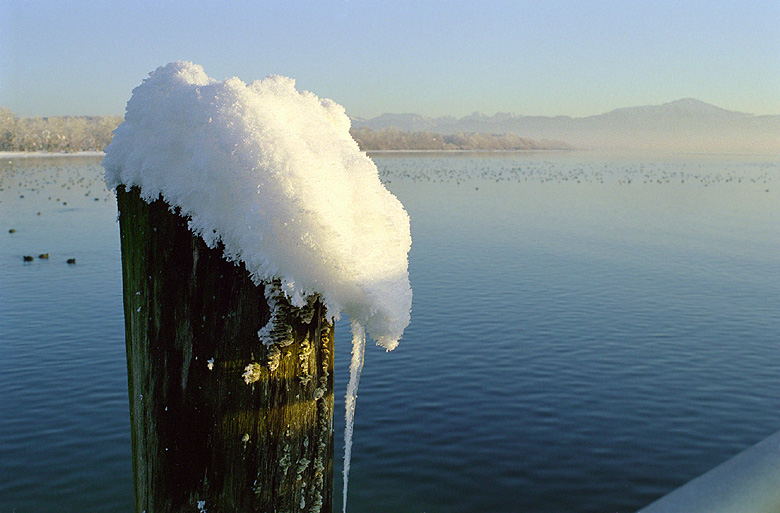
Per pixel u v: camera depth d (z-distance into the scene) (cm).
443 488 956
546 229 3919
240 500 142
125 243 147
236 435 140
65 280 2367
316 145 130
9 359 1506
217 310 136
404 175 9450
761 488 66
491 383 1360
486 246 3244
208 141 128
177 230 135
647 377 1405
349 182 128
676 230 3928
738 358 1529
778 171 12688
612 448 1088
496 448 1079
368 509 898
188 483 143
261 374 137
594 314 1908
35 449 1080
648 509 63
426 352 1540
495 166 13062
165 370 142
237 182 125
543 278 2438
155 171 133
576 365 1473
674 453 1075
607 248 3200
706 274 2553
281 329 136
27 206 5053
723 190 7400
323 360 141
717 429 1163
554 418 1199
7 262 2720
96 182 7694
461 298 2097
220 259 134
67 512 902
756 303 2062
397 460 1040
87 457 1055
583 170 11912
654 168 13262
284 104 138
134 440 154
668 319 1859
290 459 142
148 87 141
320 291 127
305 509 144
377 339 134
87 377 1398
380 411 1220
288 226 122
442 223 4184
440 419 1185
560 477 997
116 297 2100
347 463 151
